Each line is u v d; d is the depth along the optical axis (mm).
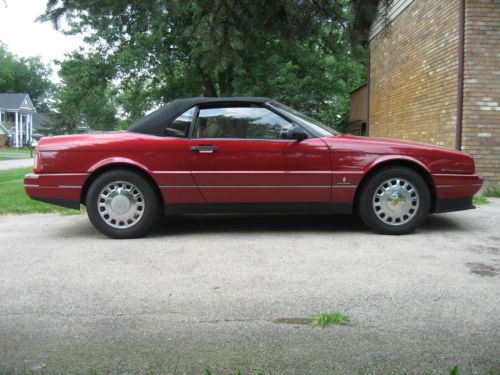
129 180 5168
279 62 20312
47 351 2520
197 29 5961
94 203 5172
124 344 2594
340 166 5160
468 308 3045
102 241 5129
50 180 5195
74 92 24359
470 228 5605
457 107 8570
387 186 5203
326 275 3762
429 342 2570
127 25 5582
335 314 2895
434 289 3406
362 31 5473
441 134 9336
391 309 3039
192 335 2697
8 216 7016
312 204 5227
